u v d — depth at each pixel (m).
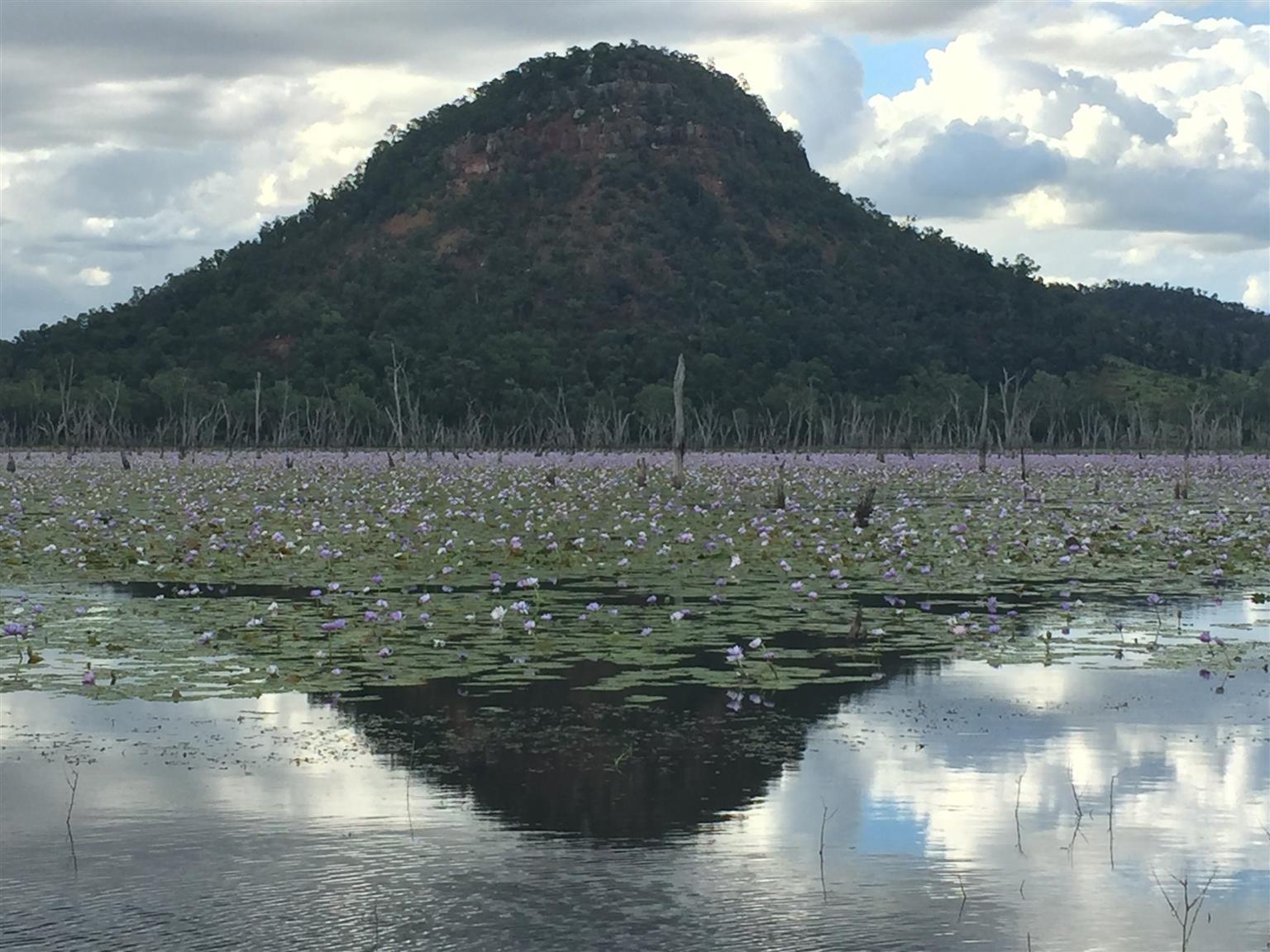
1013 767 10.35
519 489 40.44
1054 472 62.88
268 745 10.85
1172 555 23.83
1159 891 8.02
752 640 15.23
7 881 8.09
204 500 35.34
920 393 156.12
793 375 151.25
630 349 152.88
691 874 8.23
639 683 12.99
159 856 8.47
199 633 15.33
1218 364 197.00
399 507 29.70
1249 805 9.51
